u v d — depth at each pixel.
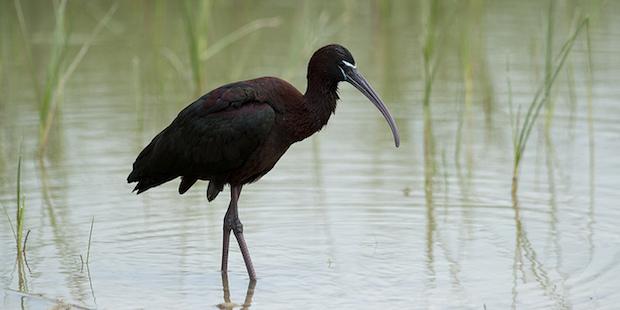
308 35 18.33
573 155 14.30
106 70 19.45
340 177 13.61
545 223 11.59
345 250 10.87
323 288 9.71
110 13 21.62
